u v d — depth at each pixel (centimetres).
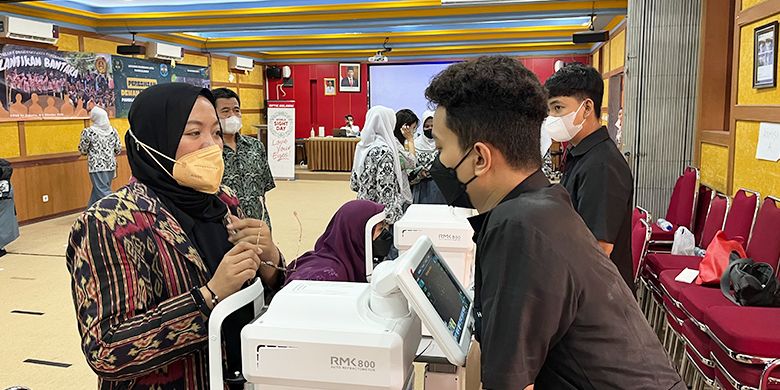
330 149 1301
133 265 123
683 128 496
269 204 912
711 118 465
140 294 123
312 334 107
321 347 106
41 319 409
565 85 209
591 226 196
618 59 973
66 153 859
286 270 162
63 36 866
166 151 134
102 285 119
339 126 1546
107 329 118
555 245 95
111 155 791
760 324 213
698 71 481
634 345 100
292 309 112
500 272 96
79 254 121
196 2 870
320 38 1225
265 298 160
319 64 1527
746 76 360
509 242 96
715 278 274
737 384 207
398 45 1213
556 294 93
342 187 1116
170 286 129
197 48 1225
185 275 131
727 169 393
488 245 100
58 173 843
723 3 456
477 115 102
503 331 94
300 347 107
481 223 109
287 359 108
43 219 816
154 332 119
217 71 1309
